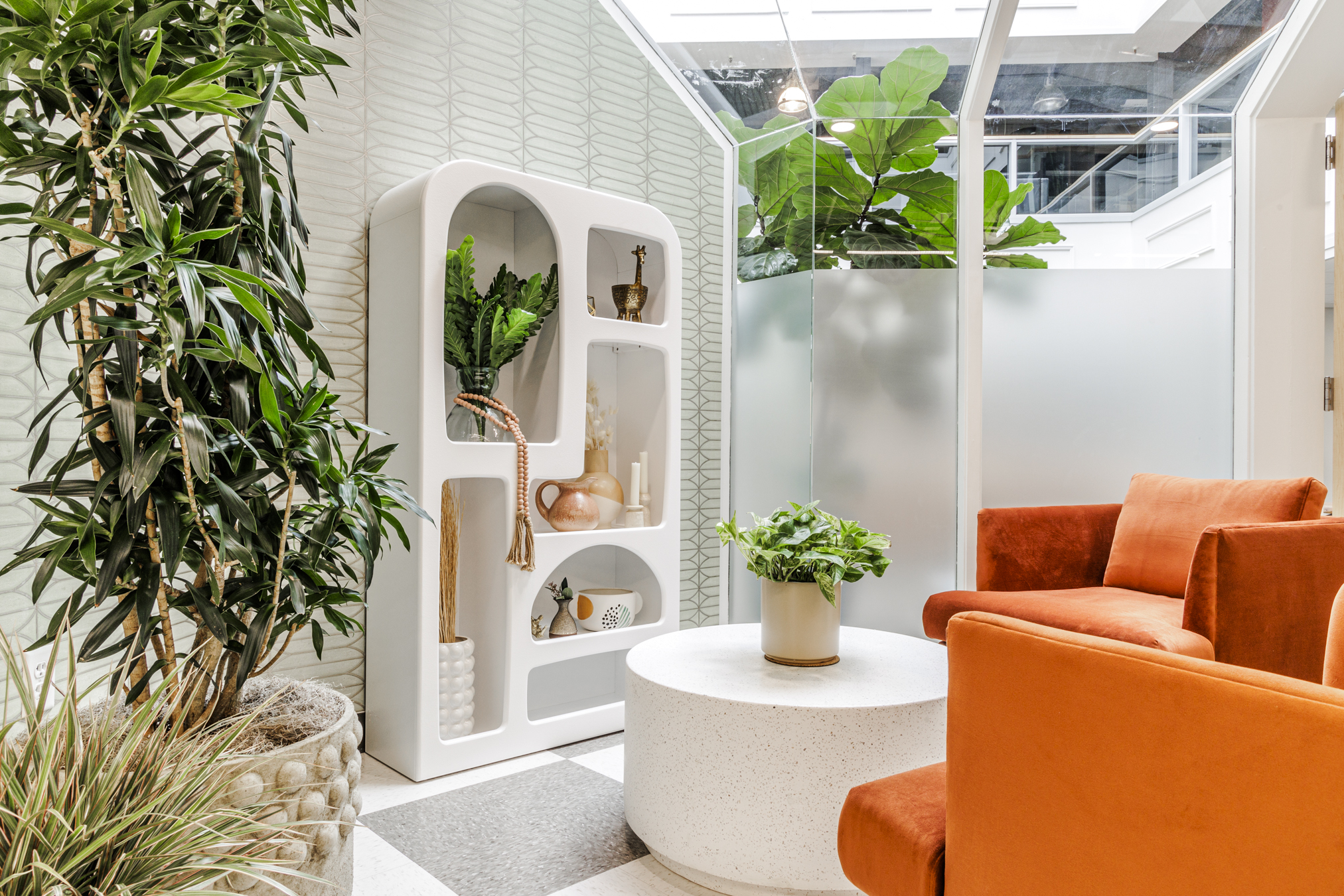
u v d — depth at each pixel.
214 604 1.21
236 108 1.14
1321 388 2.85
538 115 2.73
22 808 0.75
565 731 2.36
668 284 2.62
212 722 1.30
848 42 2.89
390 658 2.17
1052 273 3.02
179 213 1.10
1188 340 2.99
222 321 1.07
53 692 1.42
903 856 0.91
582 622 2.61
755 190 3.25
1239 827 0.61
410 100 2.42
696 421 3.26
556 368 2.40
